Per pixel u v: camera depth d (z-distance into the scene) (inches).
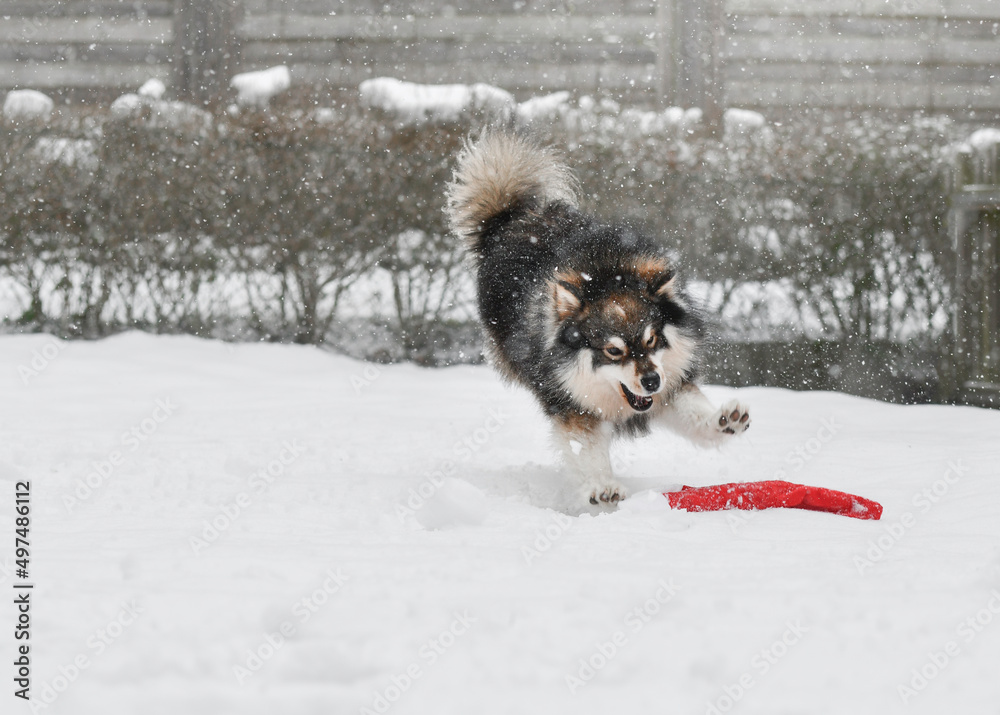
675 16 511.2
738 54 517.7
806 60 517.7
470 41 514.6
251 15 515.2
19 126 378.3
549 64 517.0
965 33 517.7
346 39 512.4
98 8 518.3
